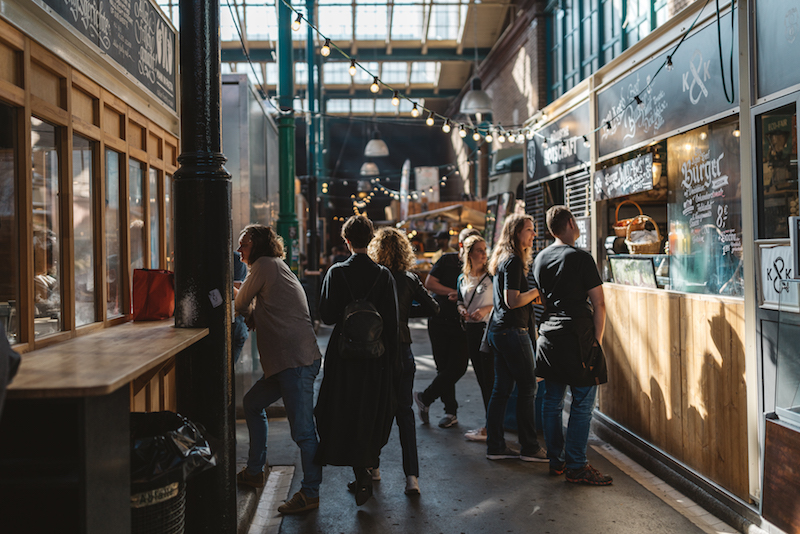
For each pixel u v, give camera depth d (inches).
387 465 185.8
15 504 77.4
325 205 1187.3
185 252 111.0
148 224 163.8
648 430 182.4
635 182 188.5
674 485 163.0
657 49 176.7
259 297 150.3
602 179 213.9
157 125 173.6
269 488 165.8
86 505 71.1
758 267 132.6
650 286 184.1
